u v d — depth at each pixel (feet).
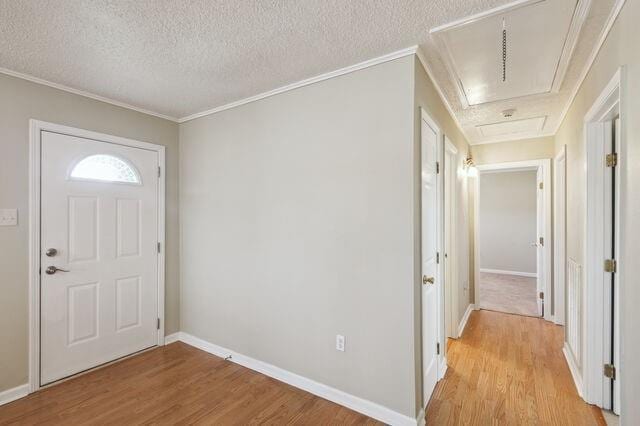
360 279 6.82
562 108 9.51
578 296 8.07
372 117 6.68
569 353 9.02
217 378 8.19
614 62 5.22
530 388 7.71
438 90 8.04
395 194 6.38
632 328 4.59
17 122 7.39
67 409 6.90
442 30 5.60
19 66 7.04
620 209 5.01
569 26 5.41
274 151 8.30
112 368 8.71
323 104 7.41
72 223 8.29
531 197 21.74
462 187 11.92
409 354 6.19
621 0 4.75
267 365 8.39
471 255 14.07
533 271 21.57
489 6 4.99
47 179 7.84
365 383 6.73
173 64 6.97
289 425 6.37
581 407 6.95
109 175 9.08
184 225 10.69
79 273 8.41
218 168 9.66
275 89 8.22
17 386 7.32
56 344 7.97
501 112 9.85
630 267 4.66
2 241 7.18
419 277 6.51
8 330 7.25
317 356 7.46
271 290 8.33
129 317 9.46
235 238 9.18
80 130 8.42
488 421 6.51
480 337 10.92
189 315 10.51
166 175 10.48
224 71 7.27
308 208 7.64
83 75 7.49
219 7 5.05
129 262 9.47
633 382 4.53
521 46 6.07
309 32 5.75
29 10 5.07
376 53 6.45
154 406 7.00
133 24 5.51
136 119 9.67
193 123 10.39
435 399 7.28
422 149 6.66
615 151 6.72
